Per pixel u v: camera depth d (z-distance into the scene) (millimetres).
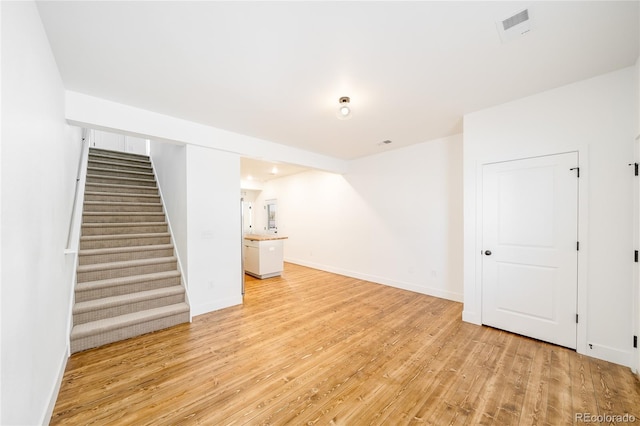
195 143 3350
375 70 2182
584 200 2406
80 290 2793
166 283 3406
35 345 1440
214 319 3285
